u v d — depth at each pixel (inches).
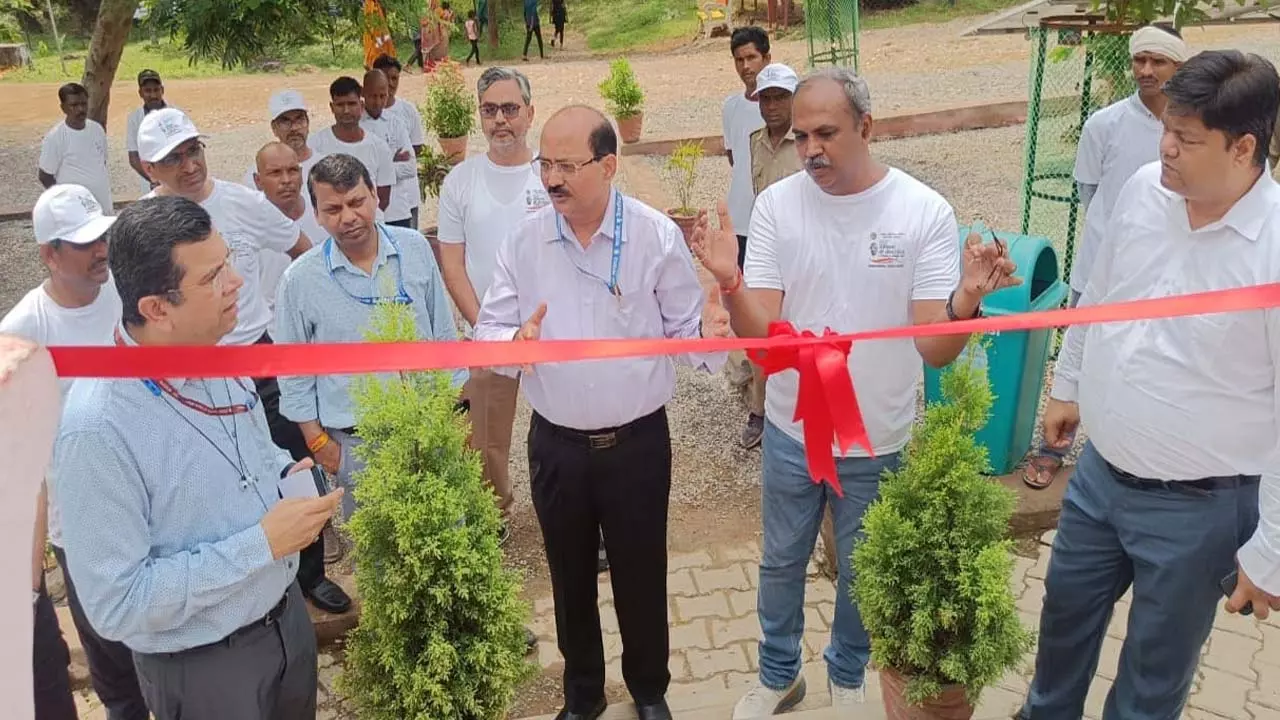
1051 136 273.4
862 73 730.8
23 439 31.5
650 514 130.0
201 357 58.8
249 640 99.0
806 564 137.8
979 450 102.3
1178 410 104.6
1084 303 121.5
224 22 273.0
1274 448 99.5
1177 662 113.6
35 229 130.8
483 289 187.8
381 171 281.9
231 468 96.1
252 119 711.1
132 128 393.1
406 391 95.2
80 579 89.0
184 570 89.9
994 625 100.0
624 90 533.0
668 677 140.7
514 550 197.9
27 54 1053.2
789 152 213.6
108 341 138.2
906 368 127.5
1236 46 663.1
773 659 140.3
